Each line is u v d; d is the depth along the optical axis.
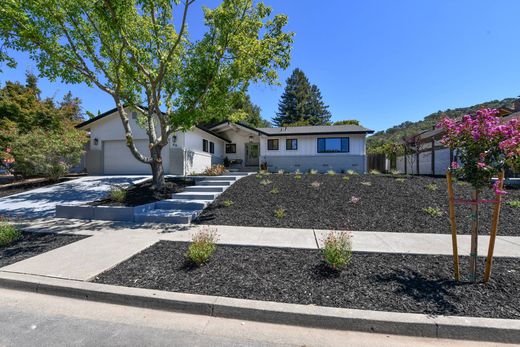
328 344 2.38
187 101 8.90
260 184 9.77
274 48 8.50
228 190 9.30
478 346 2.37
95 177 13.98
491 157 3.09
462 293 3.02
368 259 4.05
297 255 4.26
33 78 25.70
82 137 13.69
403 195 7.96
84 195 10.14
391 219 6.43
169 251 4.52
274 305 2.80
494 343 2.42
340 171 19.19
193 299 2.94
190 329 2.60
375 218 6.52
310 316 2.65
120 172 15.77
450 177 3.36
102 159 15.93
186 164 13.99
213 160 19.28
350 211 7.02
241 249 4.59
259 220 6.63
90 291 3.19
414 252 4.34
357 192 8.39
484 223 6.06
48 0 6.96
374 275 3.49
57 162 12.55
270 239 5.14
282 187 9.25
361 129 19.31
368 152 26.50
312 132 19.20
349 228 5.95
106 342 2.39
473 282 3.27
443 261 3.97
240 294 3.05
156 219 6.77
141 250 4.58
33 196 10.13
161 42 8.36
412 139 16.14
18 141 12.01
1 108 16.00
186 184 10.45
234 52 8.54
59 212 7.50
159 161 9.88
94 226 6.39
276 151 20.16
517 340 2.41
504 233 5.50
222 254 4.34
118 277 3.53
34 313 2.89
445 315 2.62
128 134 9.33
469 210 6.81
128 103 9.70
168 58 8.27
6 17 6.92
